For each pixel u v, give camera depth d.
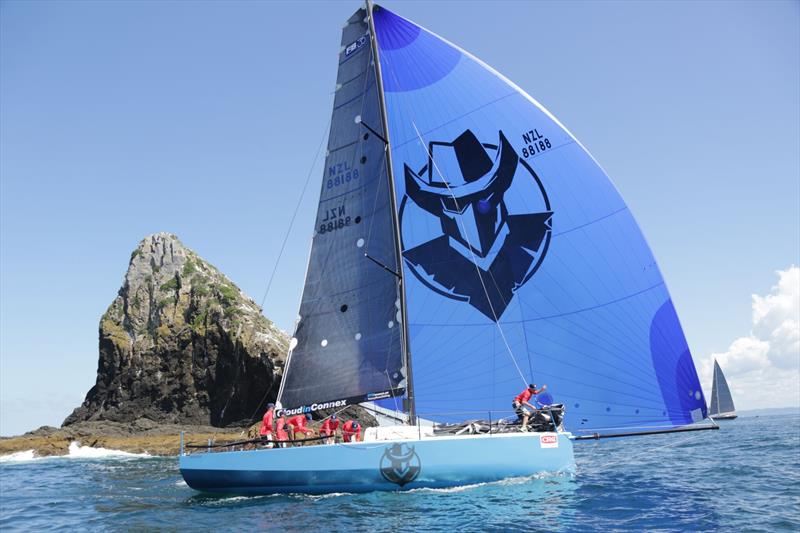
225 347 55.66
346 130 20.17
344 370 18.61
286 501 15.40
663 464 23.00
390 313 18.41
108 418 58.03
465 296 19.09
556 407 17.59
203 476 16.39
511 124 19.61
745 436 41.59
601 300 18.16
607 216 18.39
